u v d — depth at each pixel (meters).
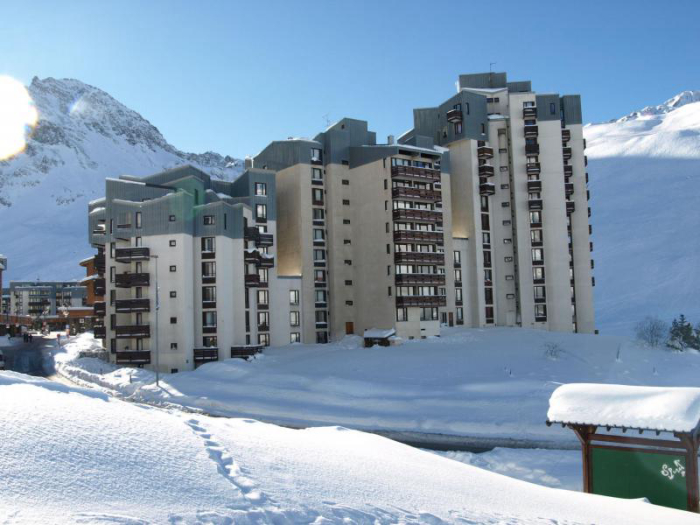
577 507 16.52
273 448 15.02
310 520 10.54
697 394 21.28
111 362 74.25
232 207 76.25
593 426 22.23
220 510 10.15
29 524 8.23
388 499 12.86
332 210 88.38
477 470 20.08
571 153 102.00
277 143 91.56
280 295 83.69
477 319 92.88
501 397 50.88
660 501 20.91
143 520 9.11
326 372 63.50
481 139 96.94
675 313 159.38
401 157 85.06
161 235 71.38
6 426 11.60
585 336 83.38
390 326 82.88
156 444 12.82
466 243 94.50
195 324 72.06
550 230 96.06
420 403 50.84
